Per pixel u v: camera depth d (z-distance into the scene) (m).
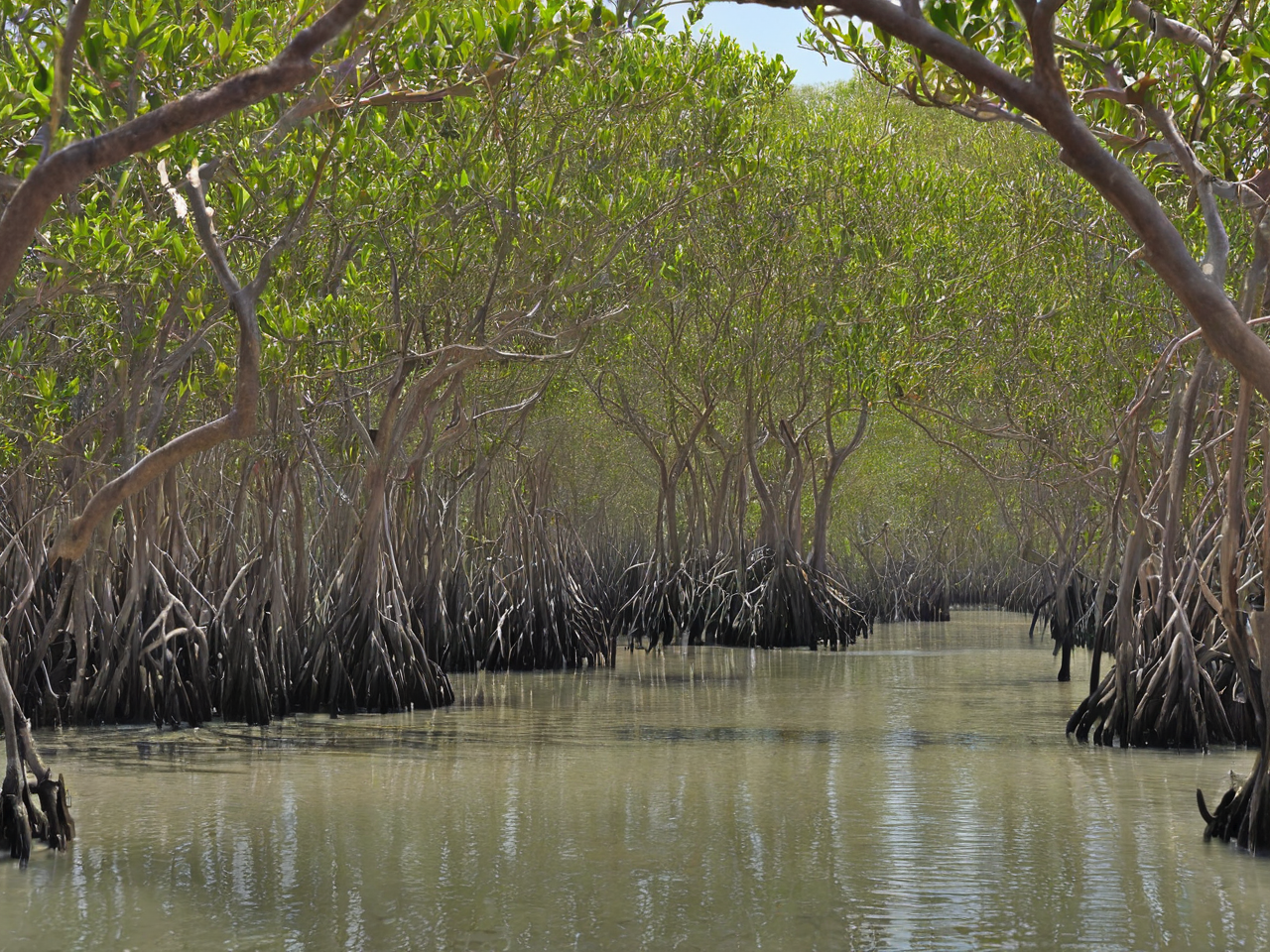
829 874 9.11
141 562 15.72
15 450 13.86
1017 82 6.95
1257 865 9.40
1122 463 16.69
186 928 7.87
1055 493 29.56
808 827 10.51
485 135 15.46
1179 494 12.98
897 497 45.09
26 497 16.97
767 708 18.12
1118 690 14.61
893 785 12.23
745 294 27.00
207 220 9.36
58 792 9.76
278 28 11.04
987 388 24.02
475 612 23.91
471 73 11.45
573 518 35.09
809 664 25.03
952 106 8.36
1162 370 13.74
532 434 31.78
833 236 24.34
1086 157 7.07
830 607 29.62
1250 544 13.80
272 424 15.82
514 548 25.16
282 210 12.34
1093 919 8.09
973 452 32.44
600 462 37.25
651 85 16.33
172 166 12.12
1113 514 16.88
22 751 9.61
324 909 8.26
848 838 10.13
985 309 23.06
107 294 12.33
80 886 8.78
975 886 8.84
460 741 14.93
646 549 36.38
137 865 9.31
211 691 16.30
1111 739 14.62
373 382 19.58
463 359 16.45
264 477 18.84
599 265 16.92
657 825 10.59
